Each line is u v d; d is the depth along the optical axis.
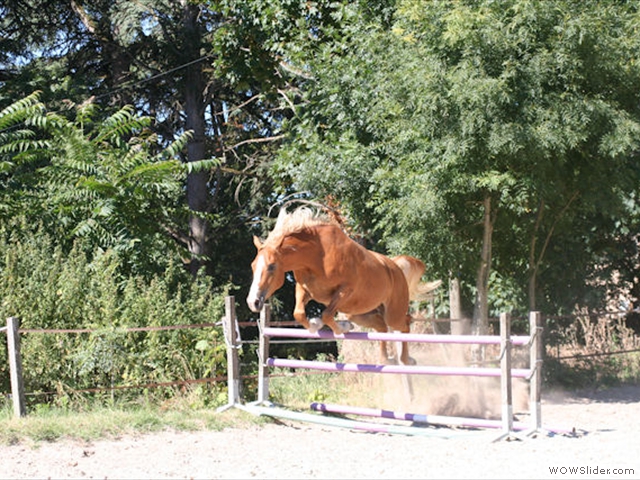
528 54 10.02
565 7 9.94
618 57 10.12
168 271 12.16
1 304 10.33
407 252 11.16
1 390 10.01
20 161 14.29
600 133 10.35
